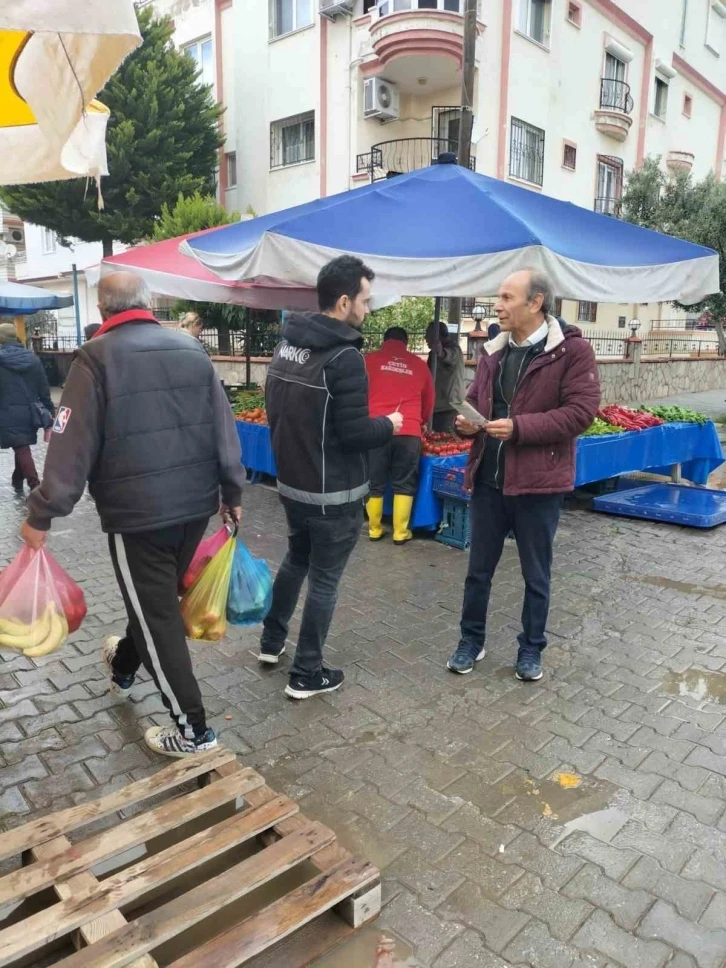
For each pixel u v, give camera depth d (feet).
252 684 11.50
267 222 18.02
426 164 52.26
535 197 17.15
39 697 11.08
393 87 50.65
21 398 23.27
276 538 19.94
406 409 18.34
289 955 6.59
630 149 65.51
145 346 8.27
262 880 6.69
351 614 14.25
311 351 9.73
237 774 8.27
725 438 37.19
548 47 54.03
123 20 6.15
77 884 6.57
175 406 8.37
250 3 57.67
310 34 54.13
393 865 7.70
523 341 10.73
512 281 10.42
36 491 8.03
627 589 15.81
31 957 6.43
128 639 10.43
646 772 9.30
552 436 10.23
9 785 8.98
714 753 9.72
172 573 8.78
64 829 7.38
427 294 14.44
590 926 6.90
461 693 11.25
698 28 72.90
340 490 10.02
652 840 8.06
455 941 6.76
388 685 11.48
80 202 57.82
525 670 11.55
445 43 46.24
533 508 10.83
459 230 14.57
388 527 20.65
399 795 8.83
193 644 12.87
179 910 6.28
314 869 7.42
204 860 6.95
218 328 50.72
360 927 6.91
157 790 8.06
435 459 18.88
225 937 6.17
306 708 10.79
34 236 85.05
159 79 55.57
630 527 20.84
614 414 24.27
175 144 57.41
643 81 65.46
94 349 8.12
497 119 51.03
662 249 17.95
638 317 69.00
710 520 20.33
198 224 46.50
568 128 57.72
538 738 10.05
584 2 56.59
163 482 8.30
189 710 8.99
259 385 36.17
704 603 15.02
